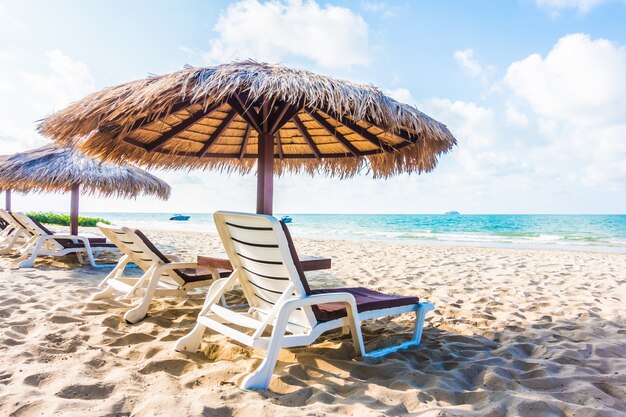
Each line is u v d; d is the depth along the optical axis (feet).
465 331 12.14
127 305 13.48
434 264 28.45
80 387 7.24
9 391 6.97
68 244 22.88
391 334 11.67
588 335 11.81
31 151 25.79
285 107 10.63
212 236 61.46
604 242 73.72
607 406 7.36
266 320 7.95
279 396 7.11
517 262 30.73
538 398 7.29
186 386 7.64
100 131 11.62
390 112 10.01
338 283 20.52
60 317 11.54
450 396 7.50
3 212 24.94
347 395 7.45
